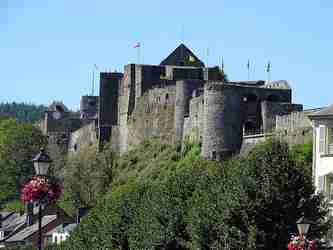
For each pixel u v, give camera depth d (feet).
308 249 325.01
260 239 386.93
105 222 507.71
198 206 415.23
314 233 390.83
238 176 401.49
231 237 389.80
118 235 495.00
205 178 442.50
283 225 389.80
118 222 497.87
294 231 390.21
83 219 568.00
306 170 402.11
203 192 429.38
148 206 467.52
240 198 392.27
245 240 387.75
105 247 499.92
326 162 468.34
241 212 390.83
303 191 395.75
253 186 393.70
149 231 447.01
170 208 444.14
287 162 400.06
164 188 464.65
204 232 400.06
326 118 470.39
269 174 395.55
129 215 498.28
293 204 392.47
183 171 499.51
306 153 618.03
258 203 390.21
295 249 323.16
